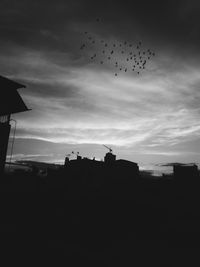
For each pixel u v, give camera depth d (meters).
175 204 15.16
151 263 8.57
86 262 8.40
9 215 14.59
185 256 9.28
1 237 10.38
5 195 17.25
